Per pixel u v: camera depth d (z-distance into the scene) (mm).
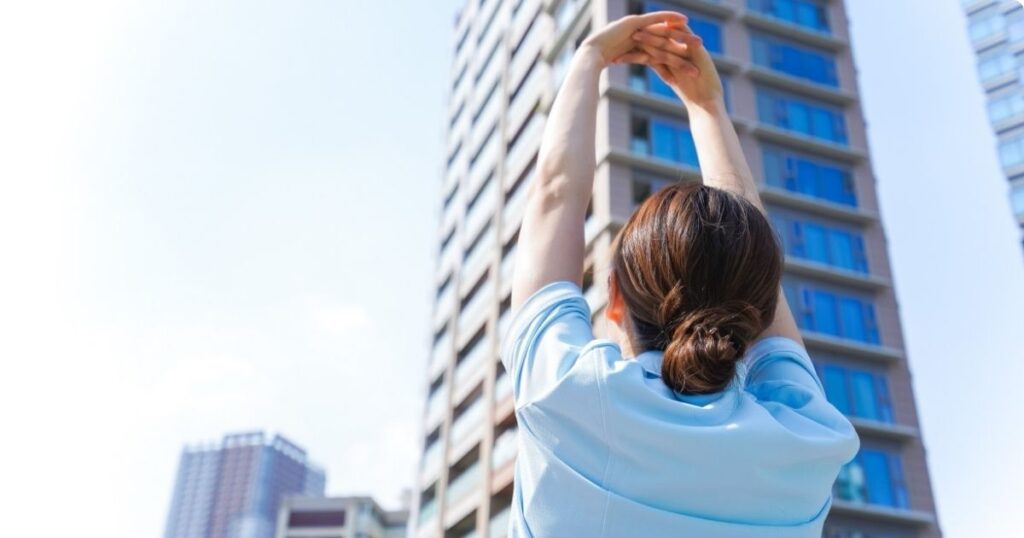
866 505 25219
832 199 30047
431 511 36344
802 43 32781
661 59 1446
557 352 949
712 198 1027
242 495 149000
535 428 937
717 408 915
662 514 870
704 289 967
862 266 29125
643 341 1000
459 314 39938
